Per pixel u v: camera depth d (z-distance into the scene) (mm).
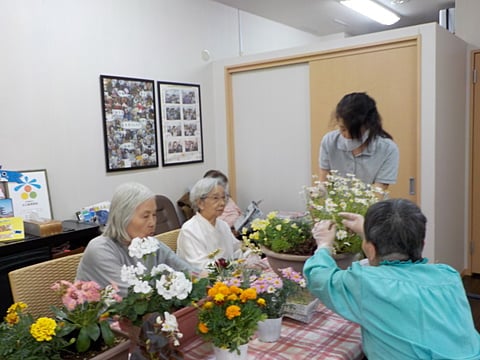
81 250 2854
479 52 3793
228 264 1451
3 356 970
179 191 4168
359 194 1561
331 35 6223
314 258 1382
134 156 3723
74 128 3289
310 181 3943
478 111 3859
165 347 1022
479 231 3984
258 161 4297
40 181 3061
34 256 2633
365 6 4770
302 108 3949
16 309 1114
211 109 4492
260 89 4203
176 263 1854
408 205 1224
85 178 3375
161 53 3928
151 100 3846
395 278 1152
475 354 1116
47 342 989
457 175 3775
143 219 1685
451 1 4656
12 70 2916
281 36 5559
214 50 4512
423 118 3248
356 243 1490
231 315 1112
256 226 1660
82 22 3307
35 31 3029
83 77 3332
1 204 2781
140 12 3729
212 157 4516
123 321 1177
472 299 3475
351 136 2324
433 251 3305
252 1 4512
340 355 1270
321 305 1652
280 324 1366
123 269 1170
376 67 3451
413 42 3260
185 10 4152
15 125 2943
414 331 1095
